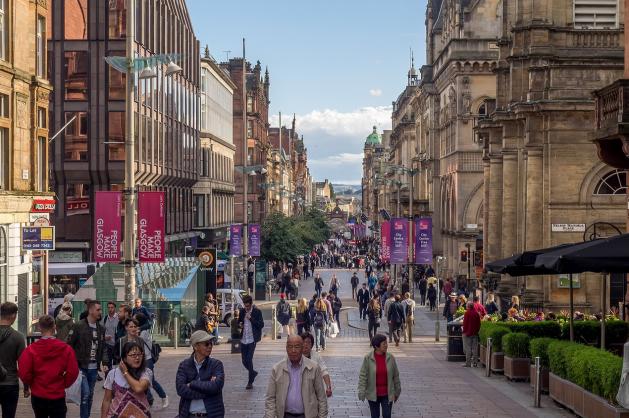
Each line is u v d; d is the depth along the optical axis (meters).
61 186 58.41
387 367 17.39
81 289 37.50
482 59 75.44
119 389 12.91
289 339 13.35
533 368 24.62
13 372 15.71
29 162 36.50
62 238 58.28
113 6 58.09
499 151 52.19
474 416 20.77
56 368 14.94
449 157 80.62
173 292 38.34
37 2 37.19
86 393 18.23
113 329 23.36
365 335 48.28
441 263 85.06
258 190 131.25
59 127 57.94
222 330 49.66
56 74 57.81
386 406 17.36
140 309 25.91
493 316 34.94
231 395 23.59
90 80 58.03
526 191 42.84
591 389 19.56
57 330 20.94
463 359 32.69
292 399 13.34
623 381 15.47
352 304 75.00
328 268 137.12
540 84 42.06
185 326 38.59
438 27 95.38
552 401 22.98
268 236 88.94
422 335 46.53
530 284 42.41
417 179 103.62
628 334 27.62
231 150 113.81
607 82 41.78
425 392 24.61
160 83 68.69
